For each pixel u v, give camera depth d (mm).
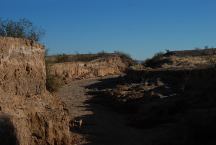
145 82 46812
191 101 32938
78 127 30172
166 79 45062
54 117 22078
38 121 20844
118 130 30812
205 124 23938
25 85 20672
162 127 31094
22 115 19188
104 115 37031
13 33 33156
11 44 19578
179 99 34625
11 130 17047
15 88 19703
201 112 25250
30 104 20641
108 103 42625
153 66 64875
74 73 63719
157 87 43219
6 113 17812
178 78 44281
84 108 39875
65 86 54219
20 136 18062
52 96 23500
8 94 18938
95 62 69750
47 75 37812
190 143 23938
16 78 19812
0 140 15906
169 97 37375
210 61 56656
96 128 30625
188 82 39844
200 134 23844
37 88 22125
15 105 19125
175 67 51875
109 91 46844
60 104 23531
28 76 21047
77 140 26016
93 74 67312
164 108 34094
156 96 38906
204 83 35688
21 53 20500
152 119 32969
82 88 53312
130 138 28172
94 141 26297
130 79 52438
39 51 22562
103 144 25812
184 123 26281
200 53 68562
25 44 21000
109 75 69812
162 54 71312
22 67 20438
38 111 21031
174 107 33875
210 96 31734
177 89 40500
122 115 37750
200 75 40438
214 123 23812
